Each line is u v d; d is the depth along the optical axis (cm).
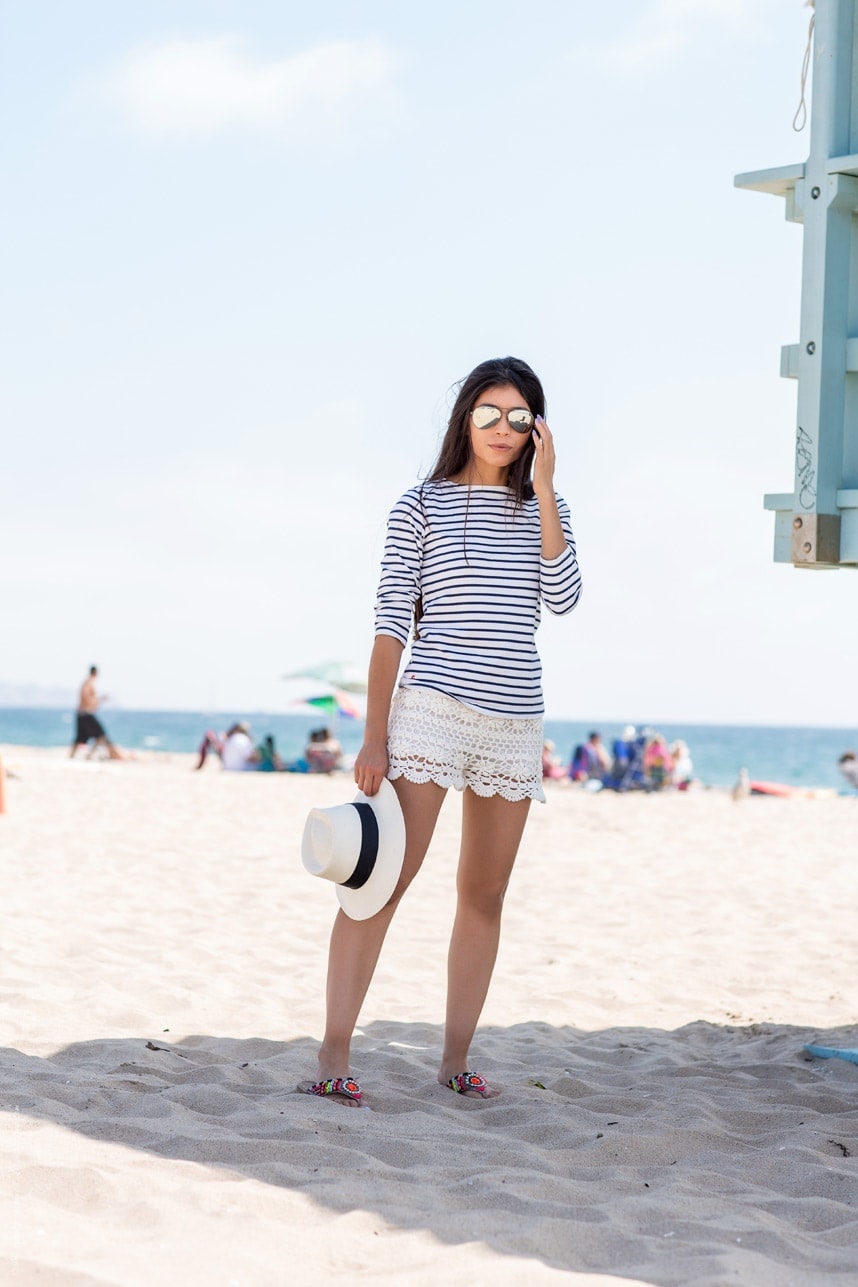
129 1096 336
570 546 361
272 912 716
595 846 1115
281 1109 328
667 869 966
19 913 660
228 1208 255
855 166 378
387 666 346
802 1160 311
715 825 1313
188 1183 267
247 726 2125
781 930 708
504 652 349
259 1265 229
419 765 345
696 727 15825
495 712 347
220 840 1045
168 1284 219
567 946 659
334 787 1694
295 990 523
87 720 2242
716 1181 294
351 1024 354
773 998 552
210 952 590
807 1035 479
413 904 770
